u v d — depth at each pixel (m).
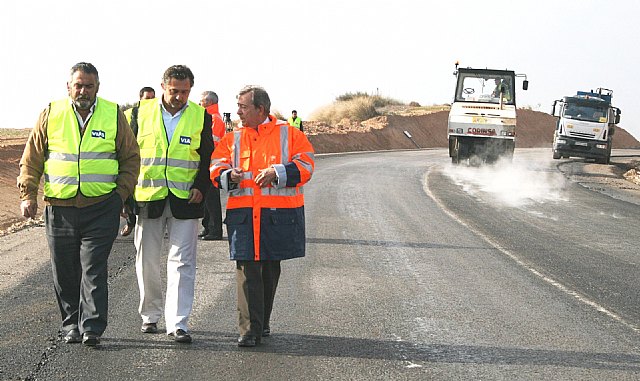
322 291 8.86
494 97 31.03
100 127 6.57
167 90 6.88
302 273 9.83
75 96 6.45
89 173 6.52
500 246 12.47
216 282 9.16
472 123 30.28
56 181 6.52
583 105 39.69
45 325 7.20
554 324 7.71
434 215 16.11
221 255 10.85
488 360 6.45
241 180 6.64
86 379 5.72
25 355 6.27
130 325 7.23
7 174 20.95
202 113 7.03
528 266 10.80
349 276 9.73
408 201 18.56
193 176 6.96
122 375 5.82
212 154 6.88
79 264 6.76
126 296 8.34
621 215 17.70
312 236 12.83
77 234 6.59
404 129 69.50
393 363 6.29
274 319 7.60
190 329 7.15
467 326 7.53
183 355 6.35
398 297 8.66
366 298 8.57
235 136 6.77
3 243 11.66
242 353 6.45
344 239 12.60
